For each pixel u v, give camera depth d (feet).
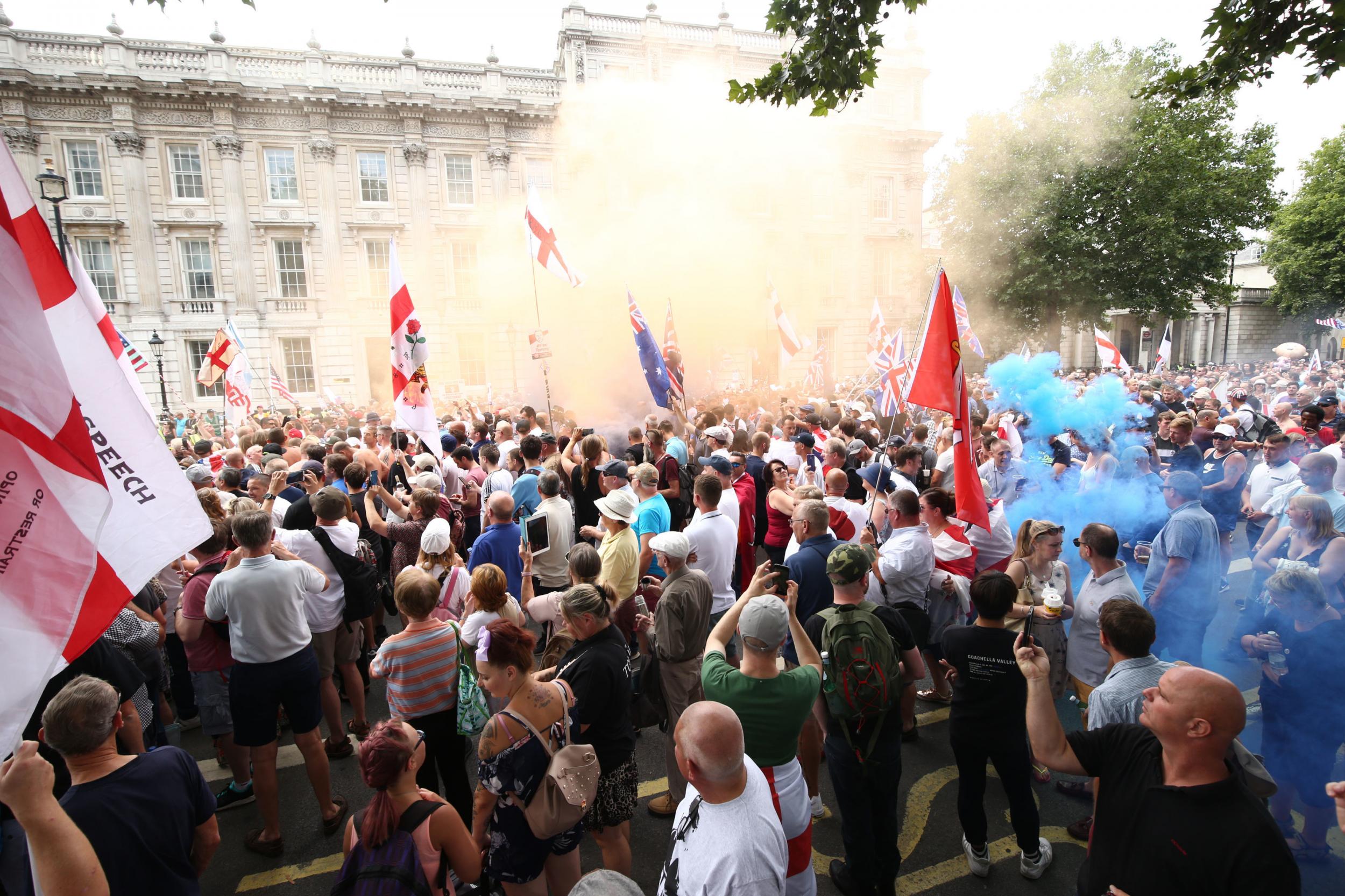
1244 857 6.28
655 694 13.51
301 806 14.56
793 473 26.68
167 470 7.53
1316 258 130.21
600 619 11.01
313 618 15.51
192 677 15.93
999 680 11.27
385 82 99.04
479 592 12.57
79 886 6.63
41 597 6.16
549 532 18.84
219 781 15.44
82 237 87.97
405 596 11.78
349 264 98.78
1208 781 6.70
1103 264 95.20
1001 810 14.11
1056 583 14.56
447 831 8.00
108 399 7.38
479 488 25.90
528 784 9.32
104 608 6.89
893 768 10.95
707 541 16.84
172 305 91.30
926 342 15.06
